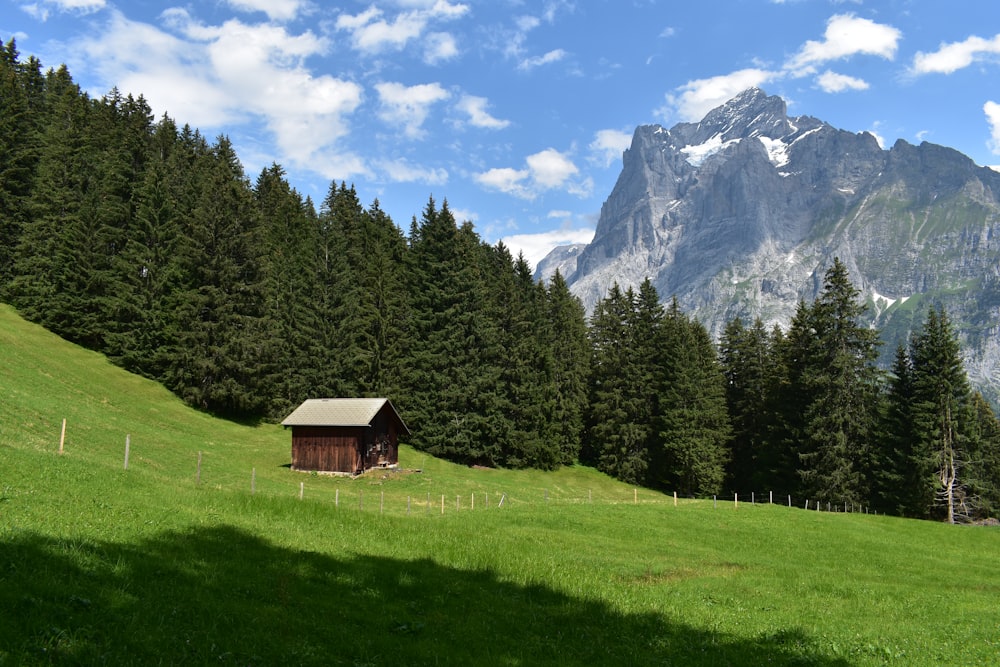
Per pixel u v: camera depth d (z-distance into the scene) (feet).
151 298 204.44
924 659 47.50
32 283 203.21
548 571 69.77
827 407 209.56
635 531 113.29
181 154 268.21
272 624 35.96
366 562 58.70
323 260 242.78
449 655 36.81
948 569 107.76
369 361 232.12
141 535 49.57
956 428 199.82
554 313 280.92
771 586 78.89
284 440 199.82
